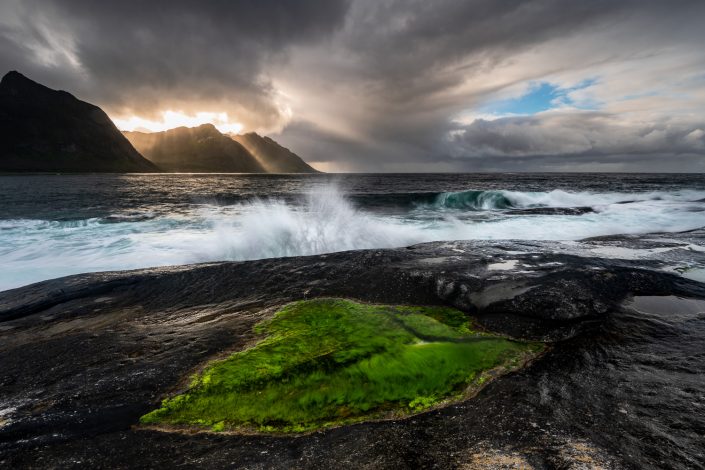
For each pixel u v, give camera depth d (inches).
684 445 100.6
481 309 210.5
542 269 265.3
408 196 1032.2
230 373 145.9
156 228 550.6
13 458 105.7
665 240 389.1
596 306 202.8
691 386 131.4
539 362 155.3
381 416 122.3
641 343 168.7
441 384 139.1
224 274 287.6
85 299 252.8
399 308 217.3
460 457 100.5
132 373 152.2
